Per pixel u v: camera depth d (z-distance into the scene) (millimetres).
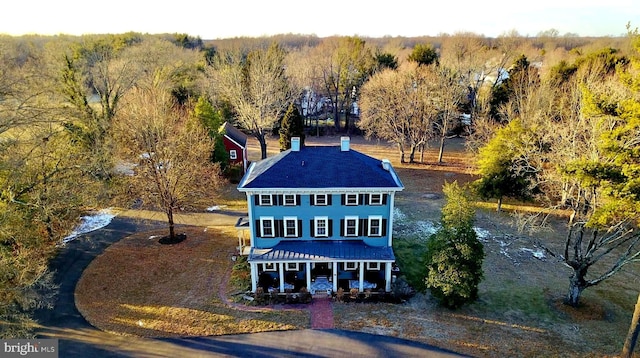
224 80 74188
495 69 70625
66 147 33562
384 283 30156
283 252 29266
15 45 47344
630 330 21953
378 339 24562
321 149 32406
